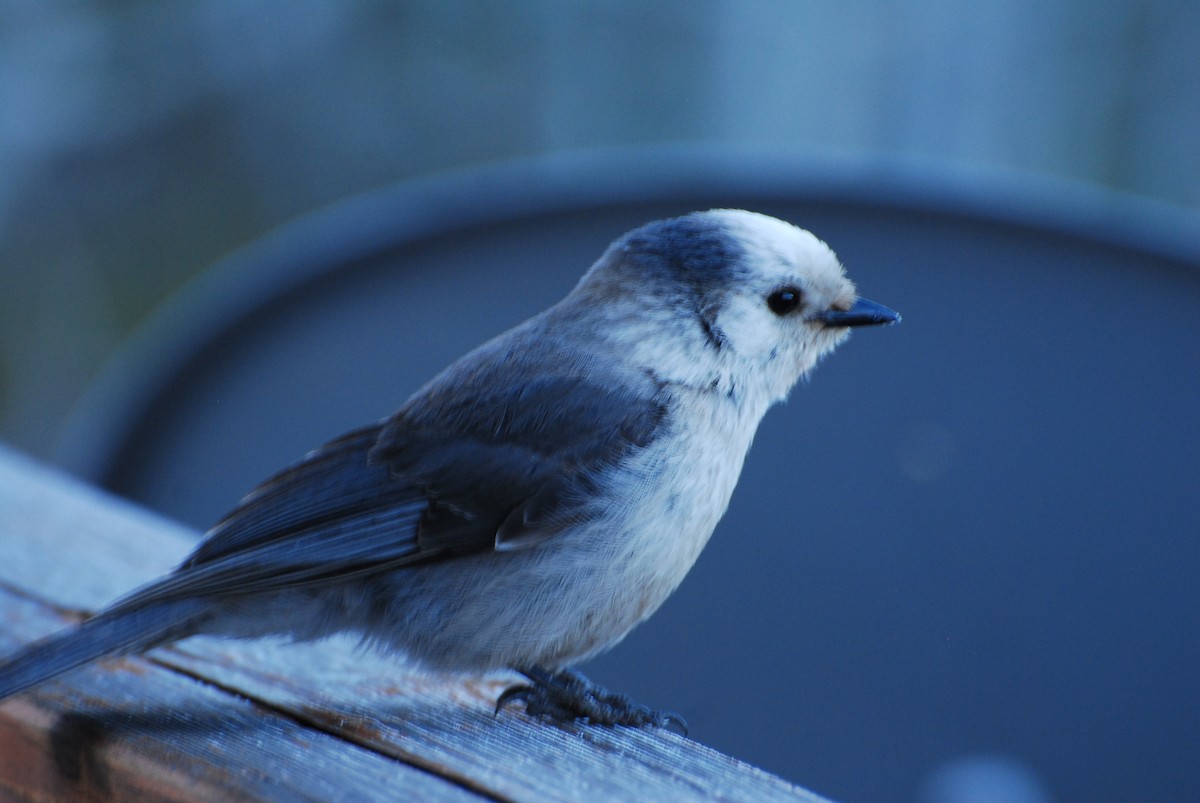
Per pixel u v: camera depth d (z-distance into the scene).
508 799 5.42
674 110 18.25
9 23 18.53
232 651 7.22
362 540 7.52
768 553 9.84
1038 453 9.70
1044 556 9.55
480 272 11.00
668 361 8.04
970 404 10.03
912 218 10.74
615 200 11.09
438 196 11.36
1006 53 17.19
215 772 5.59
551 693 7.20
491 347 8.40
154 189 18.75
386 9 18.97
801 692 9.30
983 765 8.91
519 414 7.77
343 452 7.83
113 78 18.77
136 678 6.62
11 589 7.66
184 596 6.82
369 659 7.57
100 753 5.91
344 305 11.02
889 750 9.13
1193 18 16.72
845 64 17.58
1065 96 17.08
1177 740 9.03
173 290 18.42
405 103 18.94
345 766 5.68
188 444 10.71
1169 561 9.43
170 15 18.83
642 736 6.45
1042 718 9.10
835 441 9.98
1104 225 10.59
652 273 8.21
